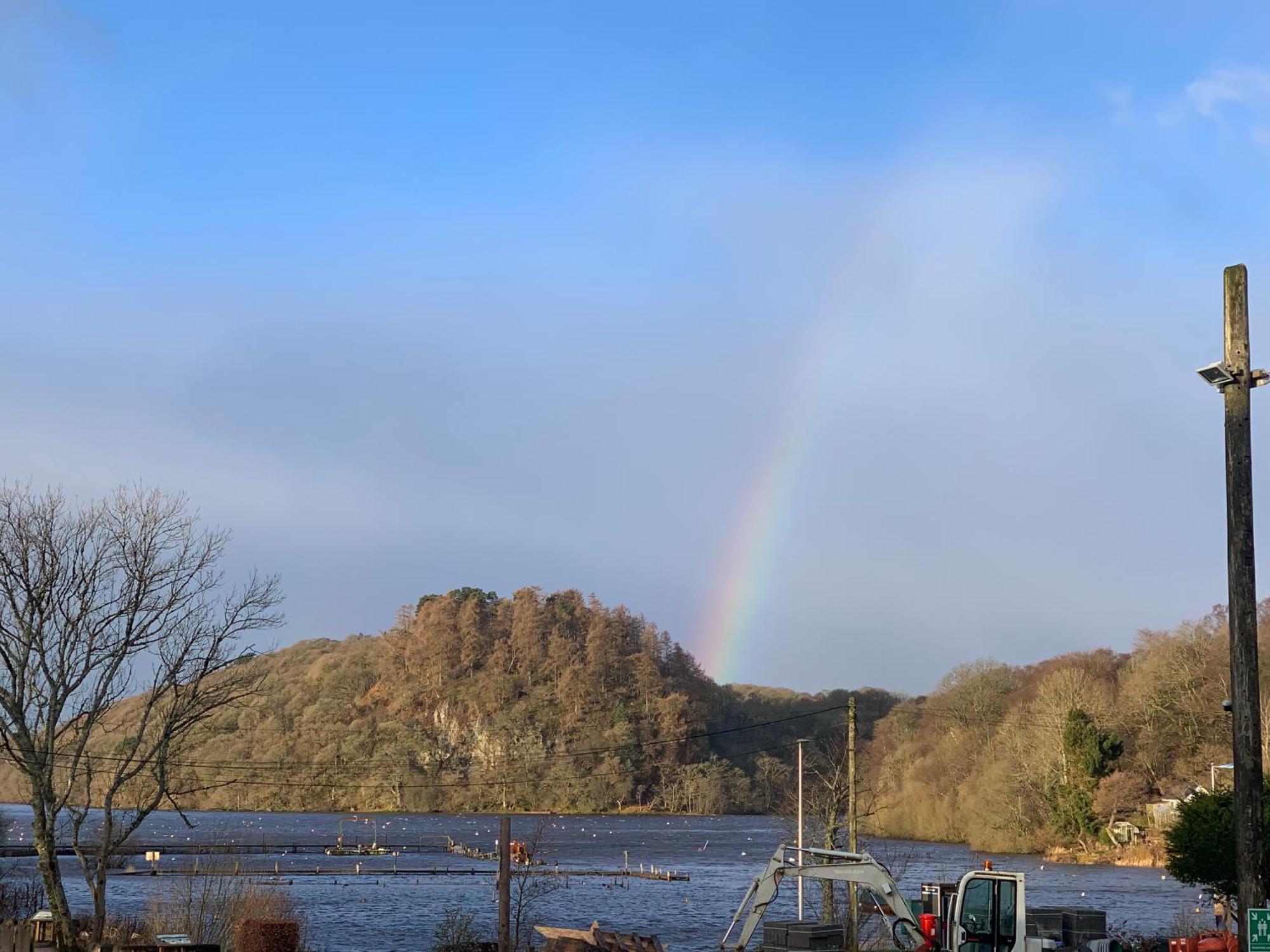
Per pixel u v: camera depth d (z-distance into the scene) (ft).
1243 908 72.18
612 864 548.31
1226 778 398.83
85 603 166.50
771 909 327.88
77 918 184.65
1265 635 465.88
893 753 592.60
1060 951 133.80
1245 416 74.90
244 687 193.16
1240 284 75.61
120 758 212.43
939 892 136.77
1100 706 487.61
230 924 178.81
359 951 240.32
